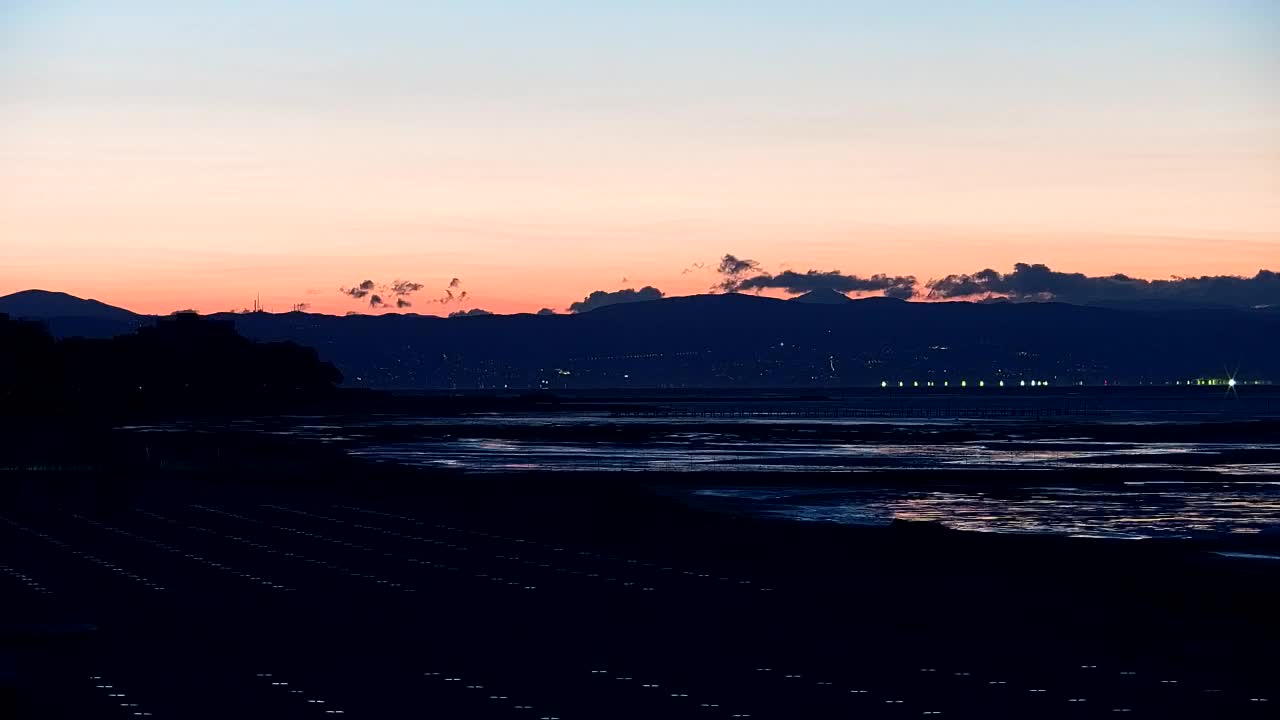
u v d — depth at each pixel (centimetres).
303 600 4416
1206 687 3078
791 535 6812
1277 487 10925
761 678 3173
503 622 3997
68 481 10512
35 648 3519
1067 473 12175
